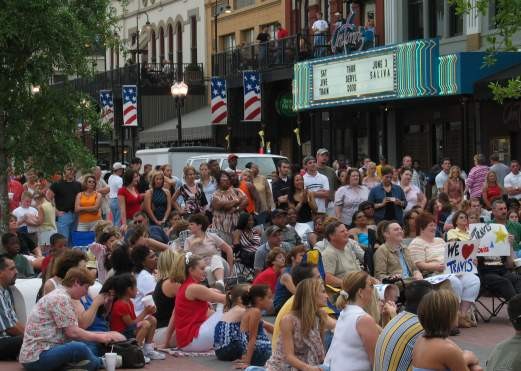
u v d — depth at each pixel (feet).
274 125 164.86
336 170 118.42
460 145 124.16
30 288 57.47
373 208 74.28
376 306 46.55
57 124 83.41
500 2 70.08
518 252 74.49
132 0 228.84
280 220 75.05
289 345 43.32
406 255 63.26
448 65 110.42
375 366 36.70
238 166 110.63
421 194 90.07
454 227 70.79
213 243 71.67
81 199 88.12
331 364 40.34
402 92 116.26
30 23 78.13
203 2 194.90
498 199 76.33
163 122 195.72
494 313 66.33
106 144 209.97
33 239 85.46
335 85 128.57
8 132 81.66
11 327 54.90
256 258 71.77
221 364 54.39
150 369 53.06
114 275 55.77
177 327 57.52
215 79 158.40
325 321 44.29
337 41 134.31
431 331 33.40
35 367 50.55
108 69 228.63
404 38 135.13
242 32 182.39
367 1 143.43
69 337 51.19
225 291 69.31
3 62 80.74
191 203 88.28
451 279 61.72
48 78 83.05
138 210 86.99
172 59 209.87
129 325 54.95
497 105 116.57
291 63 147.13
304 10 160.25
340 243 59.98
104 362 51.42
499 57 109.81
